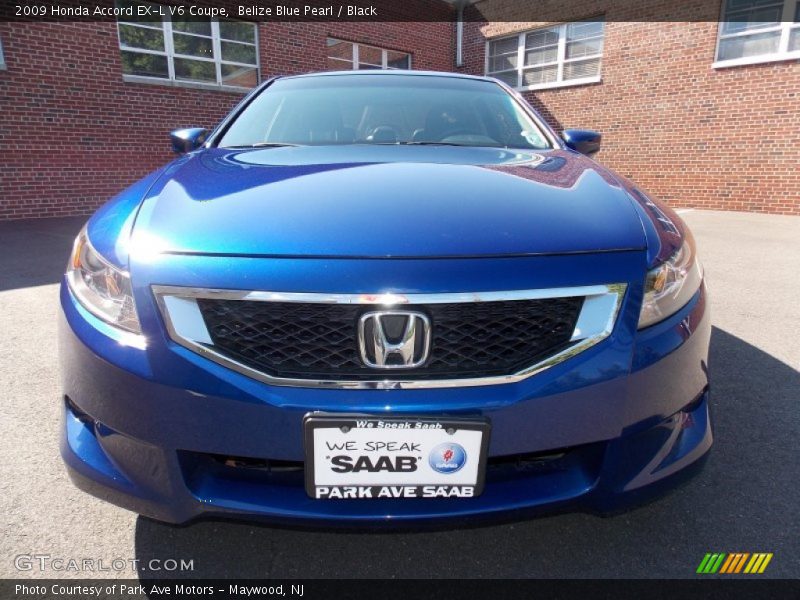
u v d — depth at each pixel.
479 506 1.33
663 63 9.98
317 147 2.20
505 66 12.59
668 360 1.37
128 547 1.65
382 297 1.22
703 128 9.68
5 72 7.88
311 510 1.32
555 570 1.58
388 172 1.73
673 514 1.79
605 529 1.73
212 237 1.33
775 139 8.93
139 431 1.32
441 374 1.26
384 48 12.30
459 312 1.26
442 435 1.25
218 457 1.37
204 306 1.27
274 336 1.26
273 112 2.59
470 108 2.67
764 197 9.19
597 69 10.98
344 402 1.24
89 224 1.62
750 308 3.93
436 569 1.59
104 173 8.97
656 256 1.40
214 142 2.41
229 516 1.34
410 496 1.31
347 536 1.71
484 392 1.26
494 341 1.27
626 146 10.73
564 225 1.41
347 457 1.27
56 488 1.91
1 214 8.18
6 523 1.74
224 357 1.26
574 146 2.64
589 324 1.31
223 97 10.02
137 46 9.03
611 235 1.40
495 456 1.30
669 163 10.21
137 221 1.46
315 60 11.13
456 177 1.69
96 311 1.38
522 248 1.32
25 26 7.95
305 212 1.41
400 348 1.23
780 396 2.58
